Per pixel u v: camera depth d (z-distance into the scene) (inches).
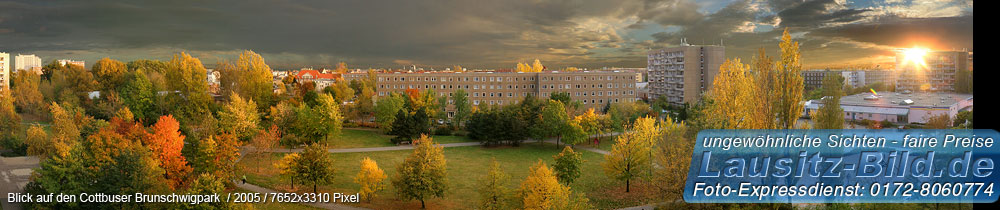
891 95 3400.6
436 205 2306.8
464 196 2454.5
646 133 2476.6
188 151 2709.2
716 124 1772.9
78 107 4180.6
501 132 3784.5
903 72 3058.6
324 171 2429.9
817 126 1588.3
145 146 2474.2
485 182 2060.8
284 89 7824.8
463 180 2765.7
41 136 3002.0
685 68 5910.4
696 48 5925.2
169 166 2374.5
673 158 1611.7
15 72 6481.3
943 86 2513.5
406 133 3875.5
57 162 2031.3
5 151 3265.3
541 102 4594.0
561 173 2477.9
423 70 6815.9
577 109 4822.8
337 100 5639.8
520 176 2893.7
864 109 3344.0
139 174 1996.8
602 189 2546.8
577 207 1797.5
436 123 4825.3
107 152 2356.1
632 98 5841.5
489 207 2018.9
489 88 5753.0
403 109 4160.9
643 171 2508.6
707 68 5900.6
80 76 5659.5
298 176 2395.4
